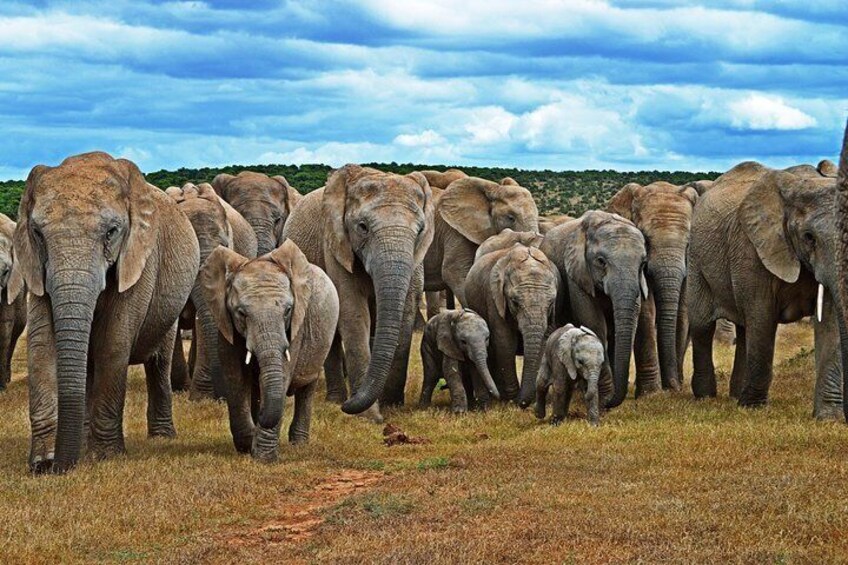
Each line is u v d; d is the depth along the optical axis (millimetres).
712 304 20406
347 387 22844
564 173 95000
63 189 13664
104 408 14555
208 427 17766
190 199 21719
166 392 16844
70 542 10586
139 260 14125
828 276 17016
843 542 9930
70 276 13258
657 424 16906
